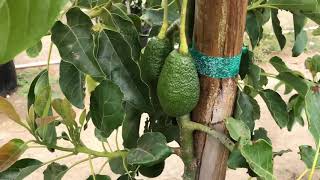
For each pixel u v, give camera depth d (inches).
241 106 29.1
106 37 23.4
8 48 11.5
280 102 30.0
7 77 92.2
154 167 26.9
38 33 11.6
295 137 81.2
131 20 26.3
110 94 22.7
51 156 74.3
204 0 20.6
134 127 27.4
